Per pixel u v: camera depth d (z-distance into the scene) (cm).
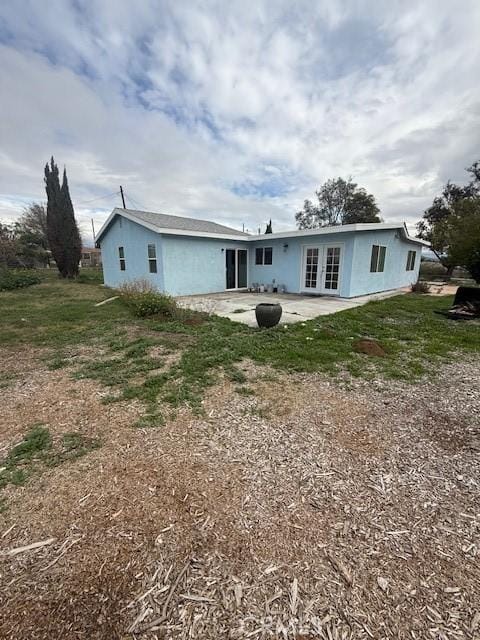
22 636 108
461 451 220
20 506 170
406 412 276
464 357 425
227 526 157
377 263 1085
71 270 1653
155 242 1011
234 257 1222
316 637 109
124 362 402
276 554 142
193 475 195
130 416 268
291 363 394
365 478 192
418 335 534
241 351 436
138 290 850
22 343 490
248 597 123
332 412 275
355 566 135
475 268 727
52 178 1538
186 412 274
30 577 131
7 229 2373
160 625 113
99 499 175
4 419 264
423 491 181
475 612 116
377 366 389
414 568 134
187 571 133
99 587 126
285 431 245
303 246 1085
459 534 152
